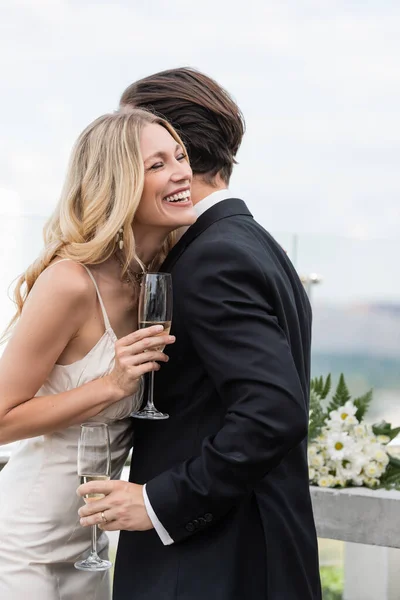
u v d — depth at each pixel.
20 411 2.37
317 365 5.39
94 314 2.47
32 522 2.58
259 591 2.27
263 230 2.44
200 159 2.51
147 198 2.41
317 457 3.67
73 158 2.49
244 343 2.16
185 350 2.32
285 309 2.31
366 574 4.44
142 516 2.23
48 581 2.58
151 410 2.34
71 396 2.38
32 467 2.61
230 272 2.21
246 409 2.14
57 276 2.40
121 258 2.50
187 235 2.41
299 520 2.37
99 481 2.25
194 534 2.30
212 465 2.17
